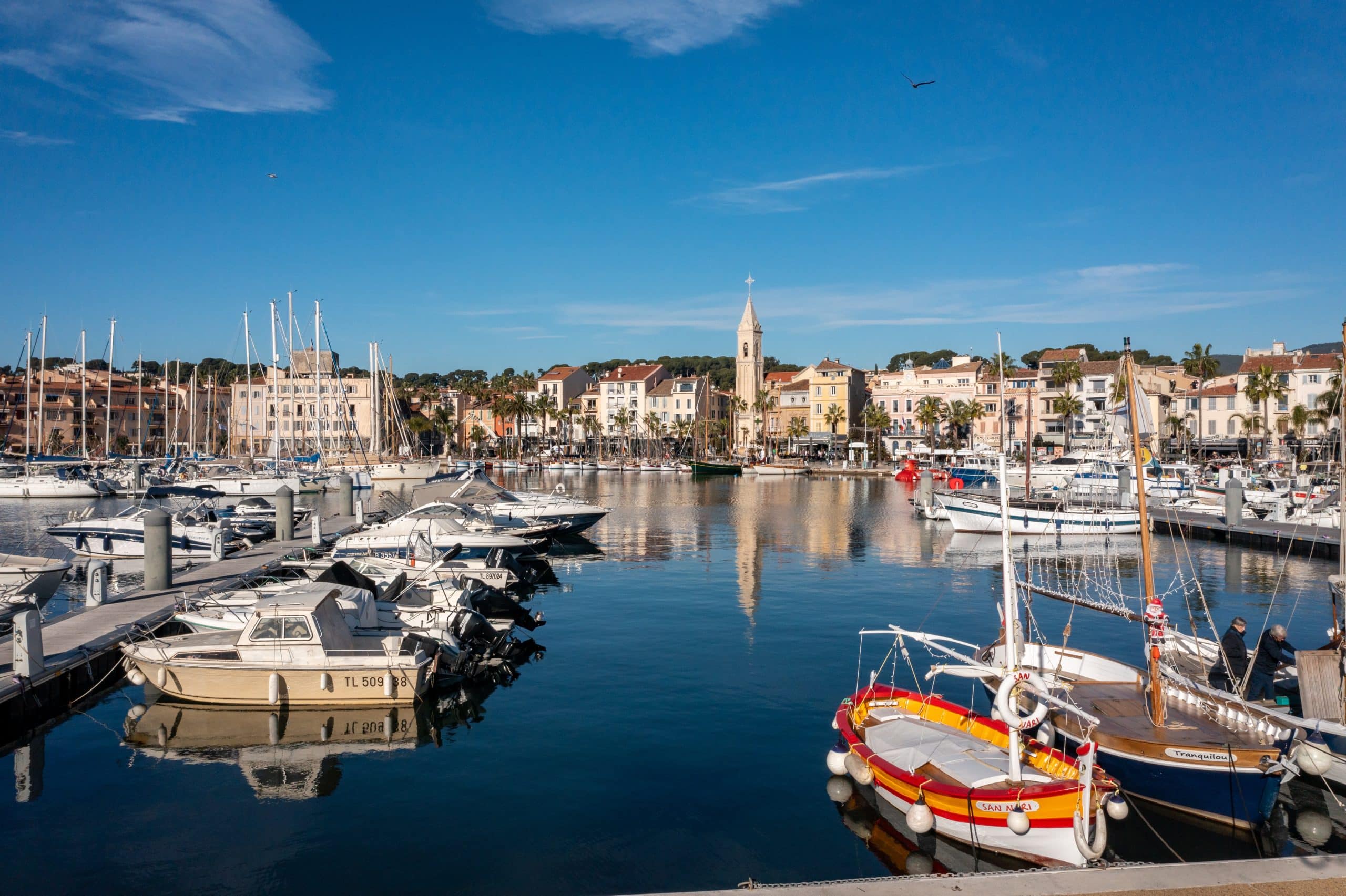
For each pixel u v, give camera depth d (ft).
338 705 62.13
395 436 431.84
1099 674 58.59
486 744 55.88
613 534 174.70
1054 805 38.55
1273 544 149.79
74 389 407.85
